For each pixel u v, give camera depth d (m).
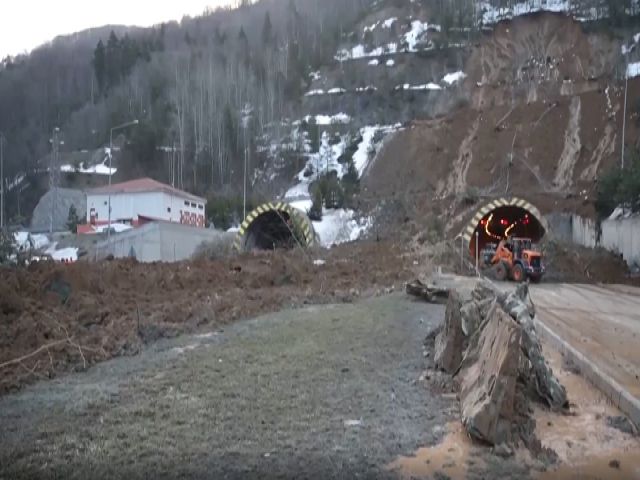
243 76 78.00
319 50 84.56
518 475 5.11
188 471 5.00
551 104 46.59
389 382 7.62
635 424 6.49
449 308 8.27
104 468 5.09
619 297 18.28
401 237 33.53
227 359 8.81
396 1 89.62
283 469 5.03
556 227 33.94
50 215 53.25
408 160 47.69
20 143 62.97
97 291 15.01
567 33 64.81
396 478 4.91
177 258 34.62
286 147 63.03
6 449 5.52
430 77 71.25
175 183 62.25
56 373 8.26
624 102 43.56
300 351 9.20
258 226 34.00
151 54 89.62
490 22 77.31
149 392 7.26
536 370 7.07
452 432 5.99
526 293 8.83
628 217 27.53
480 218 29.17
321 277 19.55
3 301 11.80
